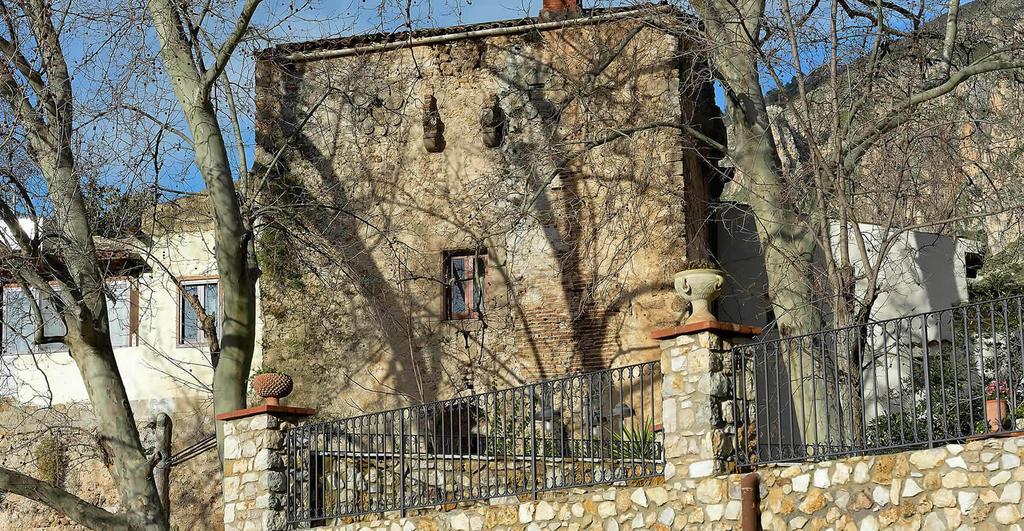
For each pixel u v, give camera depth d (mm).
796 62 16453
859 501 10977
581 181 22781
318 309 23891
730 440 12195
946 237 22344
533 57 23484
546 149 19953
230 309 19047
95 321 18422
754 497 11594
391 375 23391
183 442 24875
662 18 19047
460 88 23859
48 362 25656
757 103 18172
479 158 23562
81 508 17406
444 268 23547
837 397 11656
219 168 18953
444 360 23156
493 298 23109
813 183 17125
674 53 22172
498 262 23188
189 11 19016
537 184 23000
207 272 25578
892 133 17594
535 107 23312
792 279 17344
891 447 11172
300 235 24062
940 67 17484
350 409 23438
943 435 10719
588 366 22250
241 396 18875
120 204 21078
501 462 15609
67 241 18172
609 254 22453
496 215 22391
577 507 12938
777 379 12156
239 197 21359
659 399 21406
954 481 10398
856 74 17625
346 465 15109
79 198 18406
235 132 21391
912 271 21734
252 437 15797
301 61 24547
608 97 22609
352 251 23938
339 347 23719
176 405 25094
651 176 21703
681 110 22266
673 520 12164
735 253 24078
